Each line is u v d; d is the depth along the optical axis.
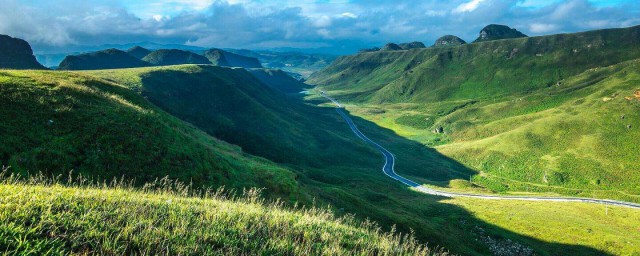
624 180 199.12
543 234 91.44
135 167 34.22
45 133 31.56
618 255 80.44
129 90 71.88
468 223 95.94
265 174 53.12
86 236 7.33
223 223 9.84
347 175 177.25
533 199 147.62
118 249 7.13
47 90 38.94
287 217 12.10
